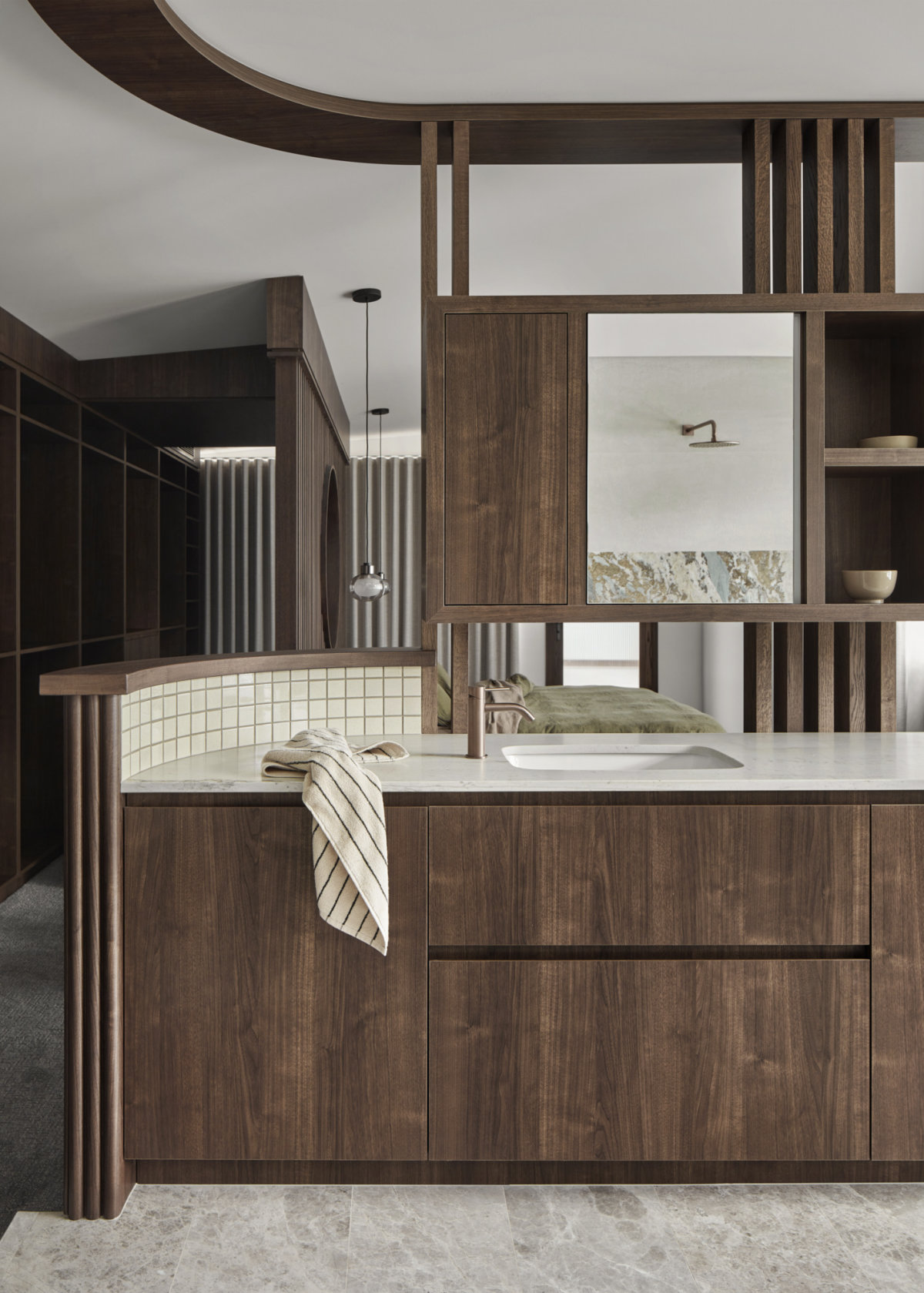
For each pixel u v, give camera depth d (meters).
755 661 2.62
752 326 2.42
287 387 3.69
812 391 2.40
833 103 2.49
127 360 4.68
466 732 2.61
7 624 4.04
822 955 1.97
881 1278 1.70
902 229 3.17
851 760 2.14
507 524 2.39
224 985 1.91
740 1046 1.94
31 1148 2.16
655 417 2.41
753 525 2.43
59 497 4.72
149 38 2.07
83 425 5.32
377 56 2.24
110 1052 1.88
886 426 2.64
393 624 7.36
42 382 4.26
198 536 7.28
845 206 2.51
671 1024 1.93
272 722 2.40
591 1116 1.93
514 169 2.78
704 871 1.93
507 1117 1.93
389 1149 1.93
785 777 1.93
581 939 1.93
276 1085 1.92
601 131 2.54
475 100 2.46
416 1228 1.84
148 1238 1.81
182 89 2.29
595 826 1.93
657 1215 1.89
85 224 3.12
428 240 2.50
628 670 7.23
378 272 3.59
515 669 7.30
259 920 1.91
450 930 1.92
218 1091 1.92
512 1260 1.75
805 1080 1.95
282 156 2.67
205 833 1.90
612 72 2.33
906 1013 1.95
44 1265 1.73
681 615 2.41
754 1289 1.67
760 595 2.43
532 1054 1.93
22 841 4.78
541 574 2.40
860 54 2.26
